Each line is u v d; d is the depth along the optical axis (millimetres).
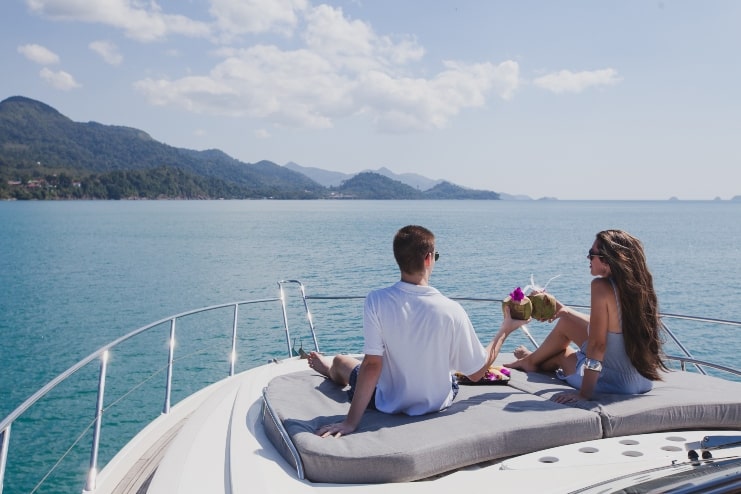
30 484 8648
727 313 22875
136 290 28969
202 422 3268
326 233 72062
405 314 2992
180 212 154125
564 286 28688
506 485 2393
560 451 2777
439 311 3025
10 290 29141
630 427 2986
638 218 137625
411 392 3045
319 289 27672
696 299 26391
